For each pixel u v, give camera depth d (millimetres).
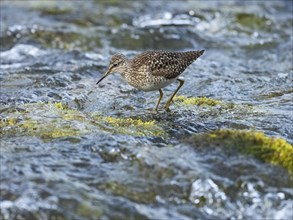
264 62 27156
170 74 18906
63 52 26969
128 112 18844
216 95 21406
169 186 13617
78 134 16016
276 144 14641
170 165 14164
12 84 22078
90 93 21109
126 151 14898
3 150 14961
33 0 33000
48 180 13453
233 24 31297
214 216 13117
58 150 15078
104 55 26781
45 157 14680
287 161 14328
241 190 13602
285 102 20172
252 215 13203
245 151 14641
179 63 19094
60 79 22531
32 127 16469
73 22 30156
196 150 14812
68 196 12898
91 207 12703
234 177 13867
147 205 13109
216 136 15125
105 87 21984
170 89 22062
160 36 29484
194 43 29234
